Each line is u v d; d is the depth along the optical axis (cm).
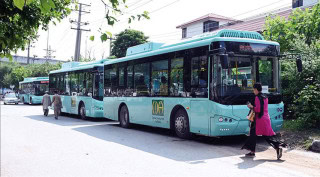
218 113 874
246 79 912
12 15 504
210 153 834
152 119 1215
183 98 1029
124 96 1435
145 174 635
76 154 845
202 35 1055
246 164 708
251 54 929
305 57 1138
